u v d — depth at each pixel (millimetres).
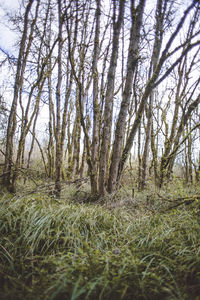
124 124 3172
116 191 3105
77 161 6305
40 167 7035
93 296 1345
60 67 3621
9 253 1868
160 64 2719
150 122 4914
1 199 2691
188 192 3303
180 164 8250
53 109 5988
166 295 1338
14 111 3506
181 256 1646
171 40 2555
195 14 3477
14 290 1271
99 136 3664
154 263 1700
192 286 1342
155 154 5371
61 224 2186
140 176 5117
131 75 3057
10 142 3471
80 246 1902
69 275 1431
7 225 2145
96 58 3541
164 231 2094
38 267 1688
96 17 3377
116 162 3176
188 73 4668
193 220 2213
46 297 1231
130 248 1891
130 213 2795
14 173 3420
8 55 4172
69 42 2982
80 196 3676
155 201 3172
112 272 1452
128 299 1334
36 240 1996
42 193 3178
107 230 2238
